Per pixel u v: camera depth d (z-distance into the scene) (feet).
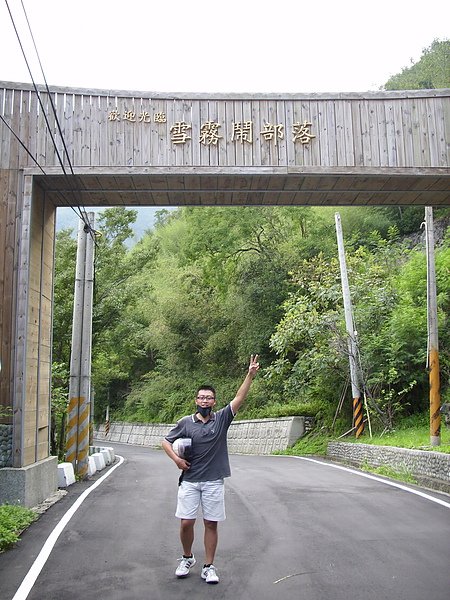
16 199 30.99
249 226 92.12
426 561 18.61
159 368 118.52
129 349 82.33
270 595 15.72
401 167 31.71
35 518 26.40
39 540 22.20
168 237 148.77
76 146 31.53
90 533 23.26
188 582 16.94
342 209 99.96
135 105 32.04
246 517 25.80
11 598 15.90
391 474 40.86
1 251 30.53
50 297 35.09
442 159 32.09
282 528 23.49
